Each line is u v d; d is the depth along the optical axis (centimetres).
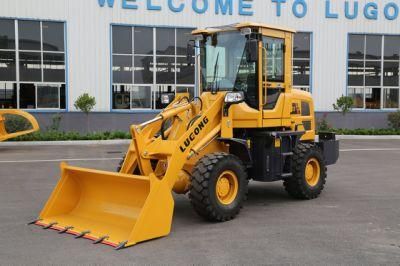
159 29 2153
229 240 629
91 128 2094
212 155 714
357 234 660
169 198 645
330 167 1289
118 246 589
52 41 2048
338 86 2359
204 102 779
